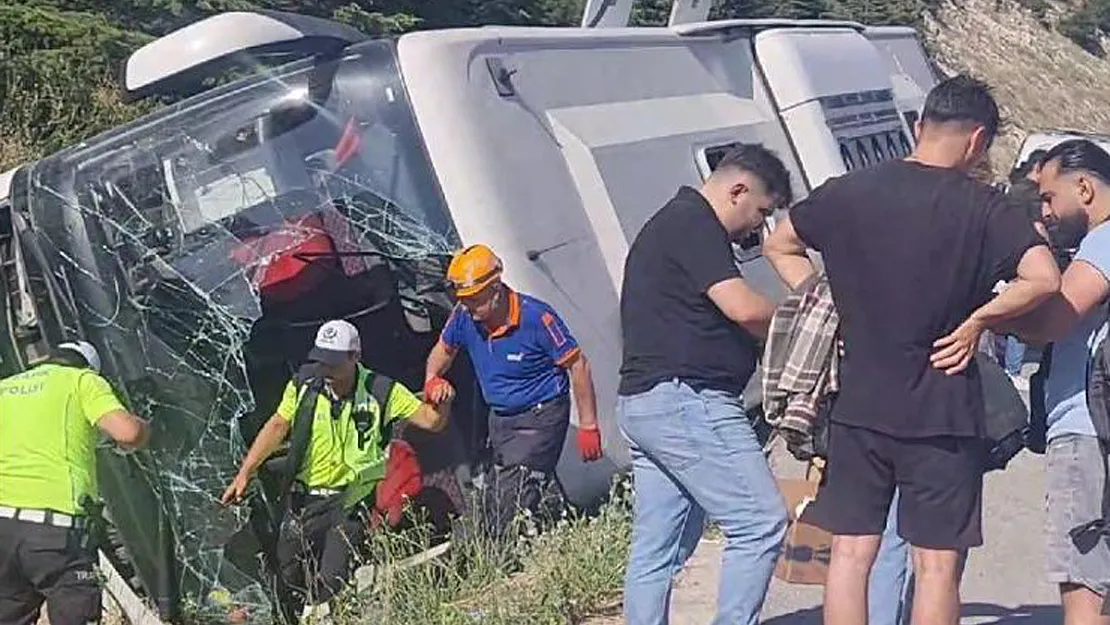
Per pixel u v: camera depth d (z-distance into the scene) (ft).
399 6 63.05
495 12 66.49
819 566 17.52
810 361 14.05
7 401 19.58
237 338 25.07
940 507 13.43
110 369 25.18
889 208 13.21
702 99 31.01
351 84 24.47
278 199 25.12
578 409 22.35
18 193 26.21
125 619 23.97
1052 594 20.38
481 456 24.27
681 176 28.25
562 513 22.35
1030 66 201.77
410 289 25.29
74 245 25.73
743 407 15.72
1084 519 14.49
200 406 24.90
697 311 15.23
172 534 24.09
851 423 13.62
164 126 25.79
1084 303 13.61
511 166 24.23
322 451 21.93
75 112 51.52
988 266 12.99
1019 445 14.24
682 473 15.51
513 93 25.00
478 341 22.30
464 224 23.68
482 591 19.48
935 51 183.52
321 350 21.62
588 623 18.80
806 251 14.89
